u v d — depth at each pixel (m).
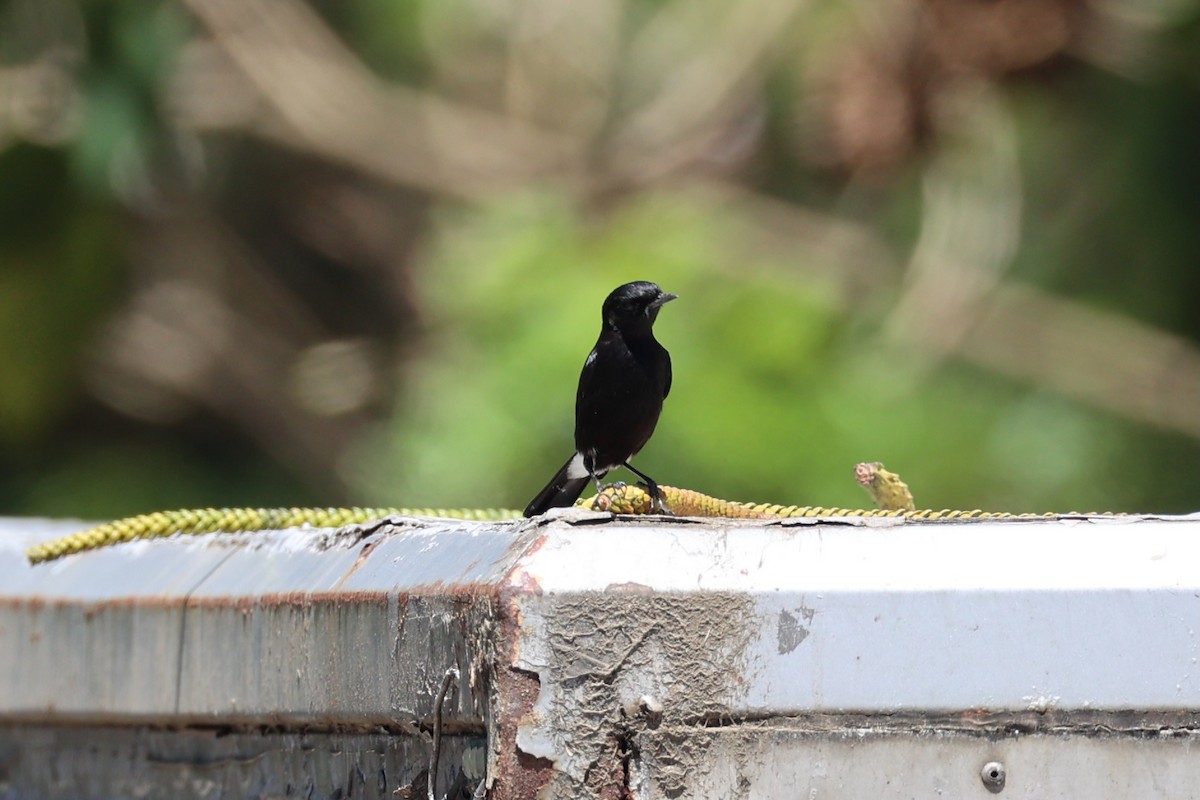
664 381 7.63
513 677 2.84
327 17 19.02
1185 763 3.13
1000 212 15.36
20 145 15.36
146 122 15.18
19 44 15.21
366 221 19.56
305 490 19.03
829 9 16.16
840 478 12.37
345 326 19.84
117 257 16.55
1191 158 14.92
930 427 13.42
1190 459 15.16
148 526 4.80
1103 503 14.56
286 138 18.67
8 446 17.33
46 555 5.01
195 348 18.59
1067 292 15.67
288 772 3.89
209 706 4.12
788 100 16.61
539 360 13.05
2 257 15.98
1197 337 15.44
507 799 2.82
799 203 16.48
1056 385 15.28
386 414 18.55
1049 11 13.57
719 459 12.05
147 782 4.44
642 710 2.89
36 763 4.87
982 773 3.06
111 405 17.77
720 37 17.66
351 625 3.51
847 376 13.21
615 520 3.06
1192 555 3.22
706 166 17.33
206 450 18.98
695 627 2.94
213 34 18.06
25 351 16.58
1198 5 14.05
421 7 18.84
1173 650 3.14
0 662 4.93
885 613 3.04
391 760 3.42
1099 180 15.47
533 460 12.82
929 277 15.16
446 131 18.83
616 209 16.27
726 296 13.34
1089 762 3.11
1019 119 15.40
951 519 3.29
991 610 3.10
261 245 19.66
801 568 3.05
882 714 3.02
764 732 2.97
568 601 2.88
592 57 18.86
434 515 4.39
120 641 4.52
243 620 4.01
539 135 18.69
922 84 13.96
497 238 14.92
